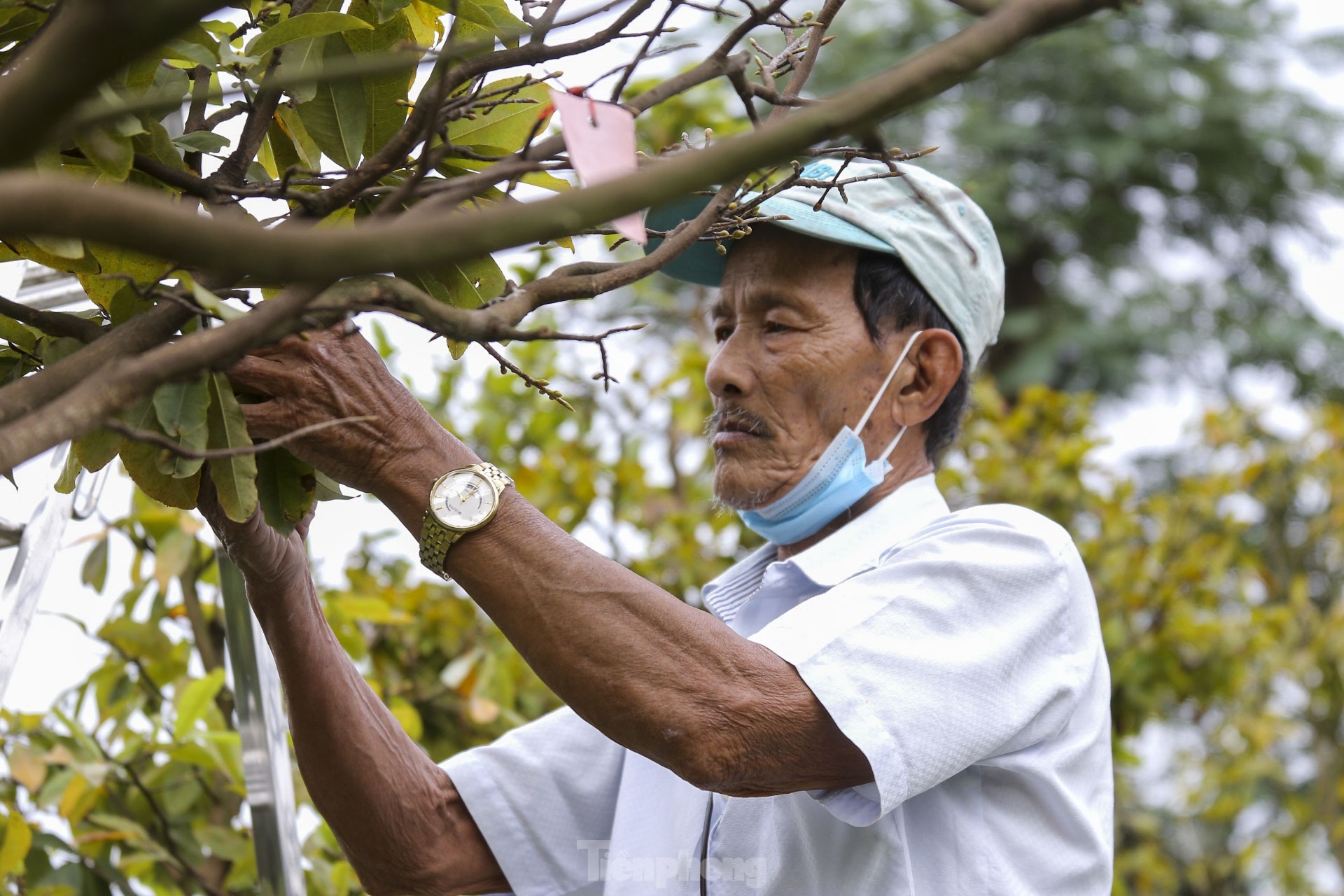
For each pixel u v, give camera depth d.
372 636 3.06
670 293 4.86
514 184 1.08
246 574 1.53
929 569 1.50
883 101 0.63
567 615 1.33
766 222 1.77
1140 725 4.28
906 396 1.83
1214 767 5.52
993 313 1.92
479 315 0.88
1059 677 1.54
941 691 1.43
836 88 11.17
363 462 1.28
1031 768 1.53
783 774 1.40
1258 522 5.82
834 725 1.39
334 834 1.77
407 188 0.88
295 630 1.62
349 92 1.12
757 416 1.79
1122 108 12.21
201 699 2.11
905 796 1.40
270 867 1.89
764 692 1.37
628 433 3.69
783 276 1.81
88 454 1.08
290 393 1.23
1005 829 1.54
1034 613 1.54
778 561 1.85
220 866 2.36
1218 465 5.64
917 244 1.80
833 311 1.79
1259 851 5.75
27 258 1.10
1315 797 5.70
